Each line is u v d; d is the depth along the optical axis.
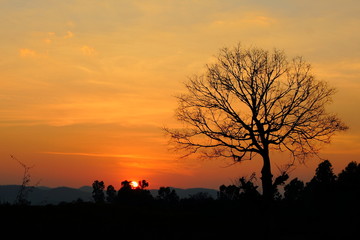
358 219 36.28
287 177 35.47
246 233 34.25
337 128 36.97
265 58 36.97
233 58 37.53
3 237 26.61
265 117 36.22
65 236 28.09
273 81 36.81
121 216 36.97
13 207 34.09
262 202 35.56
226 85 36.97
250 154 37.00
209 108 37.62
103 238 28.75
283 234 35.16
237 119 36.59
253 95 36.38
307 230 36.38
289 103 36.75
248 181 36.75
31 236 27.31
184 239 31.11
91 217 34.72
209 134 37.34
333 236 34.31
